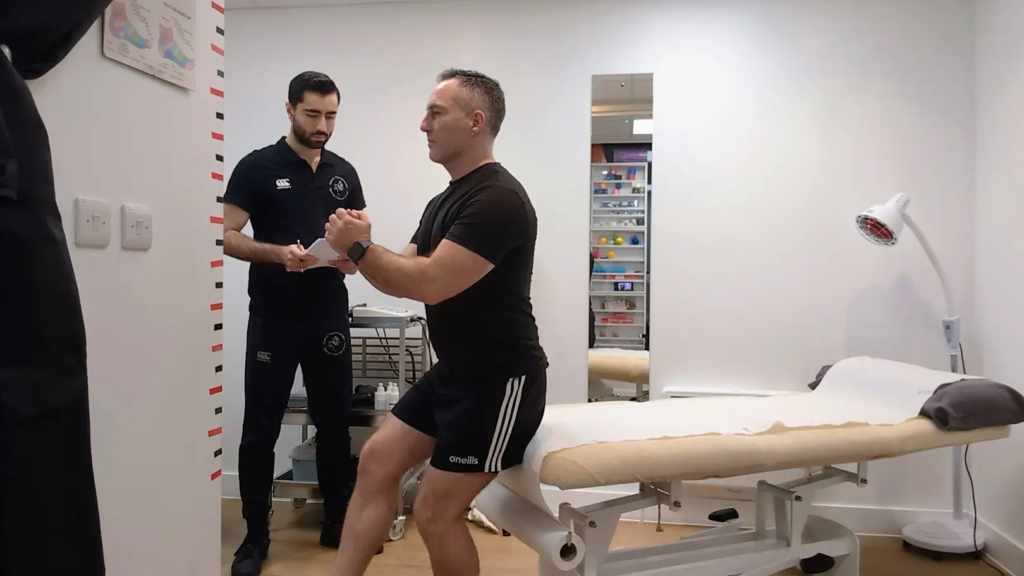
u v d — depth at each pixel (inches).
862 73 108.7
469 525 110.0
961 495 103.7
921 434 74.3
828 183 109.5
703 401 85.9
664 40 112.9
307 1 118.0
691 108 112.4
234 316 120.9
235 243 90.1
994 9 99.7
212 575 61.2
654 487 71.1
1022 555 90.4
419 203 118.8
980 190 104.0
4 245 33.6
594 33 114.3
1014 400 77.1
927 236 107.3
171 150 55.4
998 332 98.7
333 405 99.7
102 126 47.6
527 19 115.7
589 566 66.7
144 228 51.6
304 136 94.6
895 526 107.5
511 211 61.2
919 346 107.3
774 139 110.7
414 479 109.9
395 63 118.7
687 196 112.7
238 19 121.5
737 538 84.1
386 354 122.0
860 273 108.8
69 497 36.0
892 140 108.1
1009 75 95.6
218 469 62.4
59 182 43.9
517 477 68.0
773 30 110.5
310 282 96.6
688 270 112.7
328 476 100.9
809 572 88.4
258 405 94.7
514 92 116.2
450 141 64.5
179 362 56.6
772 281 110.8
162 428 54.6
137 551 51.9
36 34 38.5
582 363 115.2
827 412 79.6
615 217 114.4
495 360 63.1
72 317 36.4
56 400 35.4
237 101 122.0
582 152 115.0
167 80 54.4
